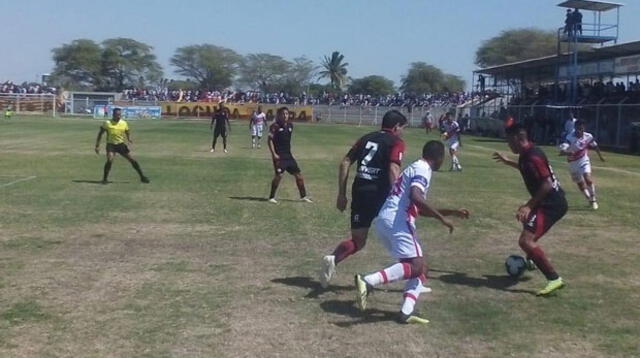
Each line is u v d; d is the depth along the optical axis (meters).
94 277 9.01
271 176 21.22
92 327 7.10
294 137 47.16
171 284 8.73
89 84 128.38
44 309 7.64
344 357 6.45
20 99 80.94
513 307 8.09
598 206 16.48
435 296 8.48
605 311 7.99
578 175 16.16
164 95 89.75
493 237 12.23
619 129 43.56
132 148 32.69
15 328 7.02
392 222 7.56
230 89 140.75
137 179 19.86
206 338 6.86
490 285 9.04
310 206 15.23
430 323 7.44
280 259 10.20
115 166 23.41
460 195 18.09
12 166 22.84
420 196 7.39
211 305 7.90
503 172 24.91
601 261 10.52
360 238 8.55
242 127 62.44
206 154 29.69
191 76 141.38
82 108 82.00
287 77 142.62
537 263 8.66
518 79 70.94
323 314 7.66
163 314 7.55
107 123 18.64
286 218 13.65
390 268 7.47
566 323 7.54
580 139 16.05
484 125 61.66
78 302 7.92
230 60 141.50
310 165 25.50
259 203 15.57
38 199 15.56
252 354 6.48
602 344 6.91
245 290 8.53
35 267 9.46
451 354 6.58
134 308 7.74
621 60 45.88
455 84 140.00
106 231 12.07
